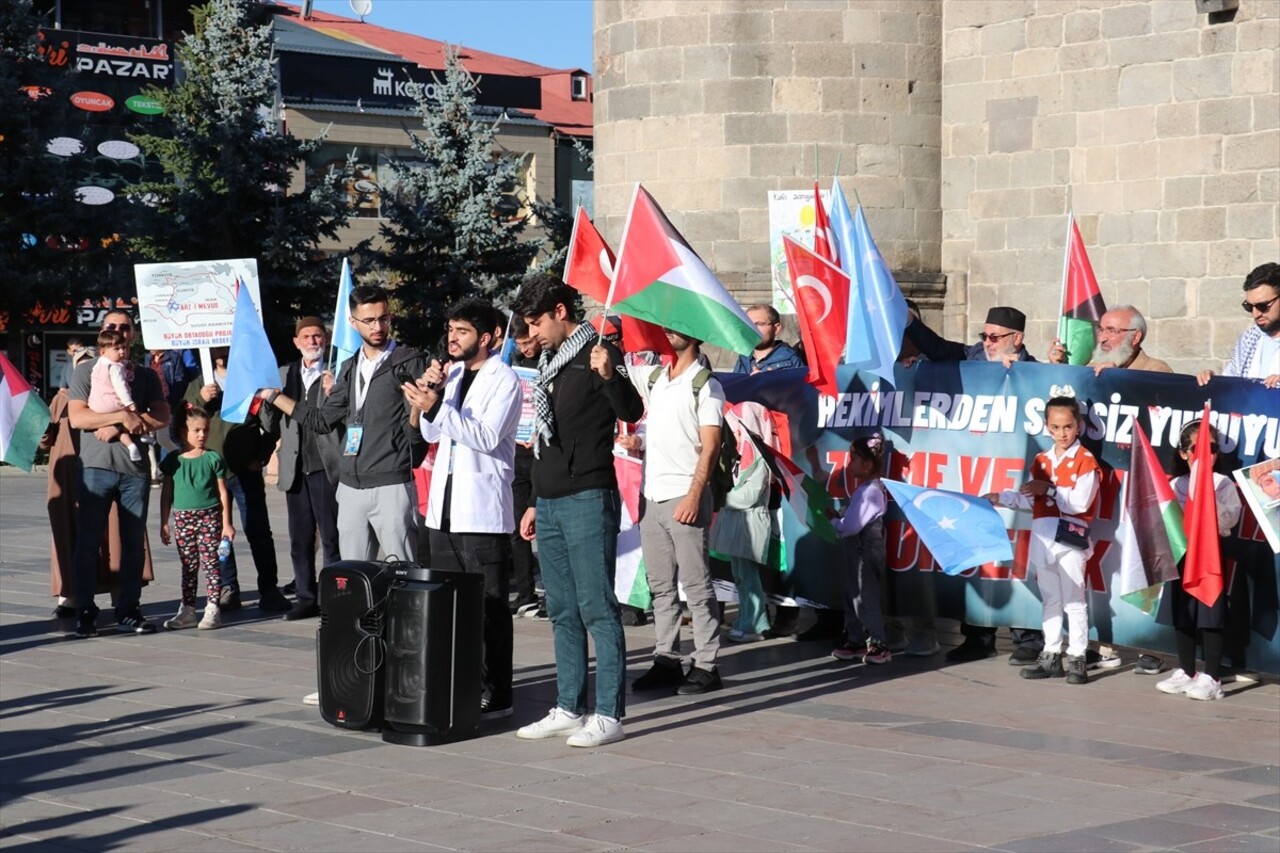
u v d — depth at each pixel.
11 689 9.28
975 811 6.46
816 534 10.39
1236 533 9.12
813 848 5.94
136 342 34.75
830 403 10.52
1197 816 6.39
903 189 17.34
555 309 7.89
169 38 47.78
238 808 6.58
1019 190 16.75
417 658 7.70
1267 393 9.18
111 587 11.81
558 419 7.78
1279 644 9.02
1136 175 15.77
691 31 17.39
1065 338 11.29
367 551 9.17
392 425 9.00
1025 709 8.57
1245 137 14.98
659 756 7.48
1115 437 9.66
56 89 33.62
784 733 7.96
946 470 10.21
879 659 9.90
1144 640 9.49
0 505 22.23
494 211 33.41
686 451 8.88
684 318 8.33
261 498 12.34
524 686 9.27
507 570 8.38
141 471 11.34
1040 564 9.41
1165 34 15.47
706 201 17.44
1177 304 15.52
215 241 32.75
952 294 17.38
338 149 51.75
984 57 16.97
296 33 54.56
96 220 33.41
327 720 8.02
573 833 6.15
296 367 11.93
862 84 17.20
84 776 7.18
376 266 34.25
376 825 6.30
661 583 9.09
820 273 9.94
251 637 11.16
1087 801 6.63
